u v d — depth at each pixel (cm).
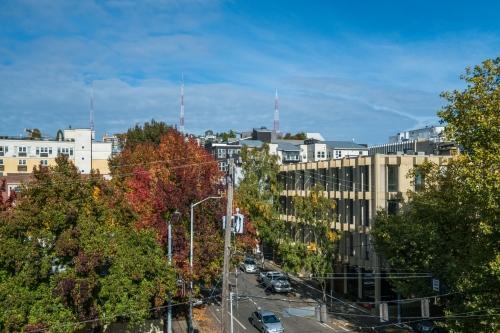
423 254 3325
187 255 3531
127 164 5631
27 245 2553
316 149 10350
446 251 3159
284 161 10431
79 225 2714
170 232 3209
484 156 2555
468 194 2619
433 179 3509
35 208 2636
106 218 3017
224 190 4306
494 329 2383
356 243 4894
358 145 10894
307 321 4097
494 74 2791
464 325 2598
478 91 2769
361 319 4166
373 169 4622
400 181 4484
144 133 7931
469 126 2778
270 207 5603
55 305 2525
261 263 6681
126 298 2691
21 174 8469
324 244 4659
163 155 4756
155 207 3653
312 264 4597
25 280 2480
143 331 3366
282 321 4088
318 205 4653
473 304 2481
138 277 2734
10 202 3078
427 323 3653
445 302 3188
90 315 2639
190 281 3384
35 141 9731
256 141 10688
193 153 4806
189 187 3712
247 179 5906
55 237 2661
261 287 5316
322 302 4584
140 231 3080
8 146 9556
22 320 2406
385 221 3756
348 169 5212
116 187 4400
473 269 2566
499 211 2403
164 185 3691
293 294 5022
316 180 5875
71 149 9969
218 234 3878
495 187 2370
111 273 2734
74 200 2809
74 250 2623
